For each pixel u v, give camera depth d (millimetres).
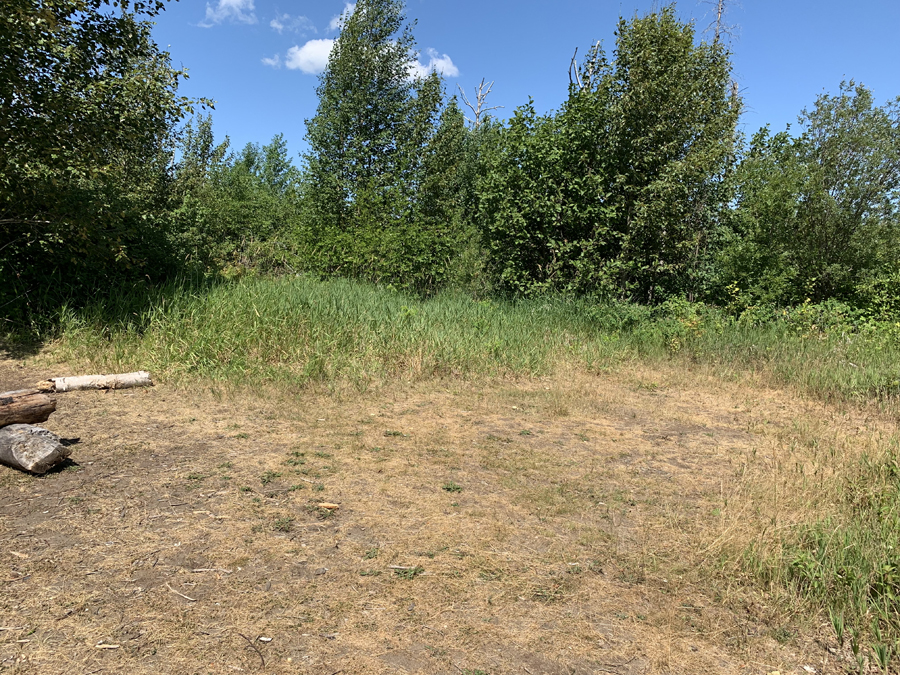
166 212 11555
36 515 3480
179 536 3322
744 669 2449
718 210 13945
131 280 9320
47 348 7426
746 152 14609
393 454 4836
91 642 2400
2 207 7742
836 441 5754
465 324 9672
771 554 3258
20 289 8133
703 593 3014
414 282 14266
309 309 8703
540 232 12422
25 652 2318
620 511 3969
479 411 6320
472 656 2449
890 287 12602
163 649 2387
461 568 3131
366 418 5809
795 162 13781
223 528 3439
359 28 16969
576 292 12117
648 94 11562
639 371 8883
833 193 13531
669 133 11711
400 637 2547
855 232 13258
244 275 12570
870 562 3105
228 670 2287
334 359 7539
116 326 7906
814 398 7801
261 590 2844
